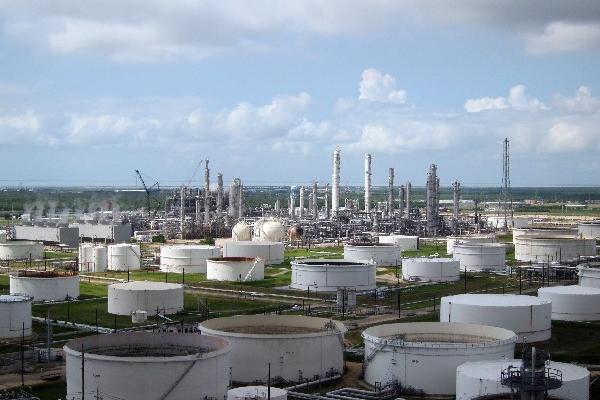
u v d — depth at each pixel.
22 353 81.88
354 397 74.44
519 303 98.94
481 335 83.75
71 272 142.00
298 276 143.25
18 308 100.19
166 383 64.56
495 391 65.69
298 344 80.12
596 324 109.56
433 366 76.50
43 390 76.62
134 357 65.44
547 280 154.38
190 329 96.75
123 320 111.62
